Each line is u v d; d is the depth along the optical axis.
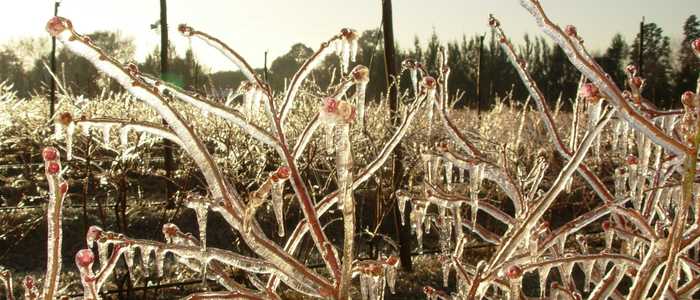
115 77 1.27
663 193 2.12
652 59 23.31
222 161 5.73
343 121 1.12
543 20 1.35
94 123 1.43
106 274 1.53
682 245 1.52
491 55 26.20
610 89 1.33
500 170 1.88
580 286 6.10
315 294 1.49
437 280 6.79
